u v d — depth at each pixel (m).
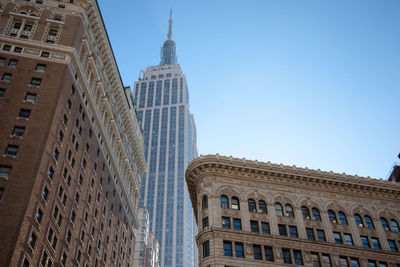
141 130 125.62
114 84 96.38
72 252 64.38
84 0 83.62
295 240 57.47
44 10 79.31
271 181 63.56
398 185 68.38
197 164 62.50
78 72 75.62
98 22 87.31
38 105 64.19
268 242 56.19
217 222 56.69
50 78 68.50
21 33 74.56
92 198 75.56
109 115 90.81
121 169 97.44
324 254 57.78
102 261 77.25
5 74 67.50
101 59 90.38
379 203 66.69
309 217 61.56
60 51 73.00
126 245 95.00
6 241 49.31
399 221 65.50
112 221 86.12
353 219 63.47
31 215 53.59
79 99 74.69
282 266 54.25
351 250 59.22
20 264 49.72
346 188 66.44
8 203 52.53
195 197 66.44
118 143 95.56
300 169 65.75
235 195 60.50
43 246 55.38
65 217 63.16
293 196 63.03
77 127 72.19
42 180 57.59
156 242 165.38
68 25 78.00
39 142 59.75
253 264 53.41
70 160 67.38
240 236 55.69
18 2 78.88
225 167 62.47
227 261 52.78
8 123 60.94
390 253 60.50
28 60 70.31
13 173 55.59
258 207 60.28
